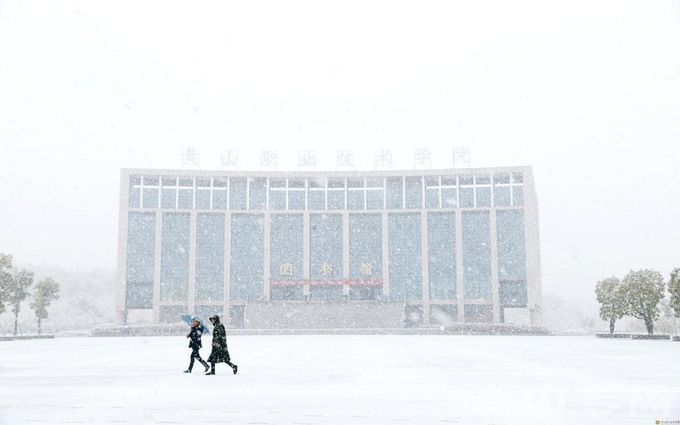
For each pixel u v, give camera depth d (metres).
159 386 13.02
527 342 40.72
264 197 86.62
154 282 82.00
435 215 84.81
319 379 14.50
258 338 49.12
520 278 80.81
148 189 85.00
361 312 77.50
